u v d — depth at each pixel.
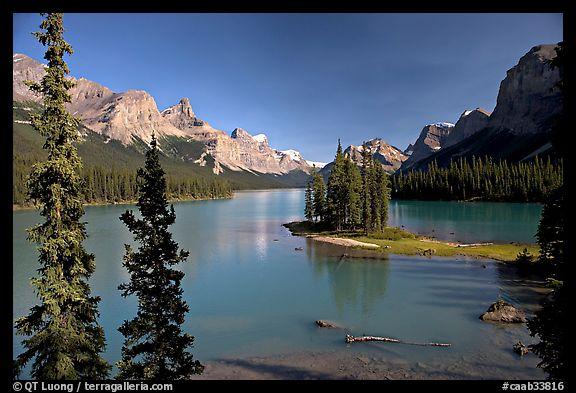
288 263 56.94
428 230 89.00
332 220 92.31
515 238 75.94
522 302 36.75
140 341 28.72
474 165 188.62
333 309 36.53
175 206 191.50
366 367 24.66
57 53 14.12
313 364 25.38
